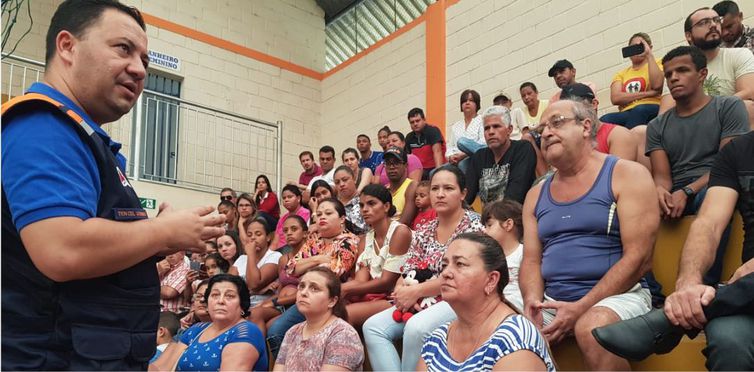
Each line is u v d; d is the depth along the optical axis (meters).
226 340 3.36
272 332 3.96
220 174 8.74
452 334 2.27
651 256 2.49
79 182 1.25
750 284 1.91
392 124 8.93
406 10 9.21
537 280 2.71
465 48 7.91
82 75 1.39
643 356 2.04
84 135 1.32
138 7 8.67
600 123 3.72
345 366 2.92
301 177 8.27
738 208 2.55
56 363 1.26
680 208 3.04
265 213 6.63
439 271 3.27
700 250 2.30
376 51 9.41
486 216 3.23
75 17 1.41
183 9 9.12
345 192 5.73
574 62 6.64
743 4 5.39
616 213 2.56
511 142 4.41
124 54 1.42
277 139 9.11
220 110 8.64
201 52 9.20
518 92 7.18
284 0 10.31
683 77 3.32
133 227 1.27
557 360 2.51
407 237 3.72
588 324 2.27
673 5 5.88
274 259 5.13
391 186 5.25
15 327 1.24
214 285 3.52
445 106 8.03
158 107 8.17
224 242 5.59
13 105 1.27
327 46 10.59
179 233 1.34
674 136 3.39
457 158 5.86
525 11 7.24
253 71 9.70
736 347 1.87
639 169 2.57
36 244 1.18
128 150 7.72
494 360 2.01
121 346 1.32
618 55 6.26
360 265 3.88
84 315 1.28
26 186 1.20
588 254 2.57
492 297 2.20
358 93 9.62
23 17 8.69
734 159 2.53
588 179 2.65
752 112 3.71
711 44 4.28
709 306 1.96
